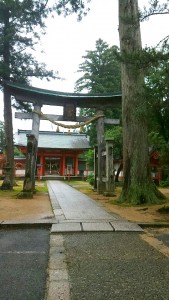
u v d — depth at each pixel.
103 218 7.48
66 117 16.08
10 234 5.91
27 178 12.98
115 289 3.17
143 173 11.03
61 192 16.81
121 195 11.33
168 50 7.36
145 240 5.37
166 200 11.05
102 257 4.30
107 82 29.97
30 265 3.94
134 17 8.18
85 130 31.73
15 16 16.30
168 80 7.63
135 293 3.08
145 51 7.25
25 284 3.29
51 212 8.57
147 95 8.20
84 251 4.61
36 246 4.95
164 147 8.23
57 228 6.18
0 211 8.59
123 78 11.69
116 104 16.58
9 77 16.59
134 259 4.22
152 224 6.71
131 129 11.28
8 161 17.83
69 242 5.18
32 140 13.30
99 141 16.31
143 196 10.68
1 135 41.78
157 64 7.60
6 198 12.59
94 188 18.19
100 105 16.55
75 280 3.42
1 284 3.28
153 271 3.73
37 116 15.68
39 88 15.38
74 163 41.50
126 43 11.45
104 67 31.39
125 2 11.58
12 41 16.94
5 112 18.27
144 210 9.13
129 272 3.69
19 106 19.98
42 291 3.11
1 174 33.06
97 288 3.20
